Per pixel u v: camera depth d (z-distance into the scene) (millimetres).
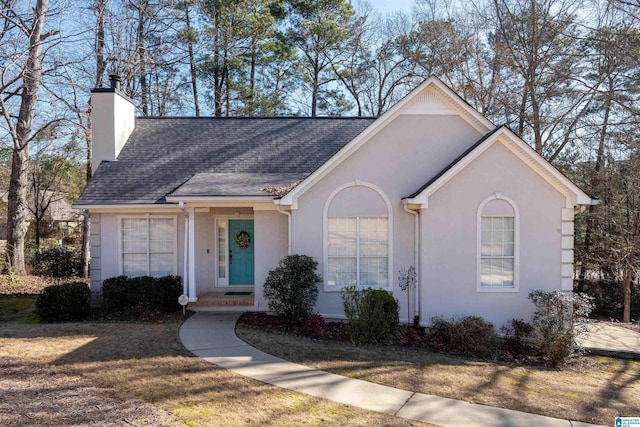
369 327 9547
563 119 21000
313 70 32562
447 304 10516
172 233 12867
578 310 9547
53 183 28953
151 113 28469
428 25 28484
